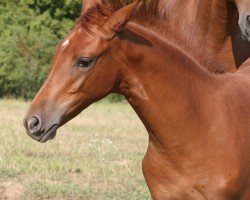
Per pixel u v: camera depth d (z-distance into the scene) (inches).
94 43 291.0
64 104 290.5
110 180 547.8
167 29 315.9
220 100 313.6
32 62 1264.8
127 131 837.8
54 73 291.4
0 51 1269.7
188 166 305.9
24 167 573.6
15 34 1280.8
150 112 305.1
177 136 305.4
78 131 809.5
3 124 818.2
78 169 577.9
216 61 331.9
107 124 900.0
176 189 310.0
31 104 291.4
